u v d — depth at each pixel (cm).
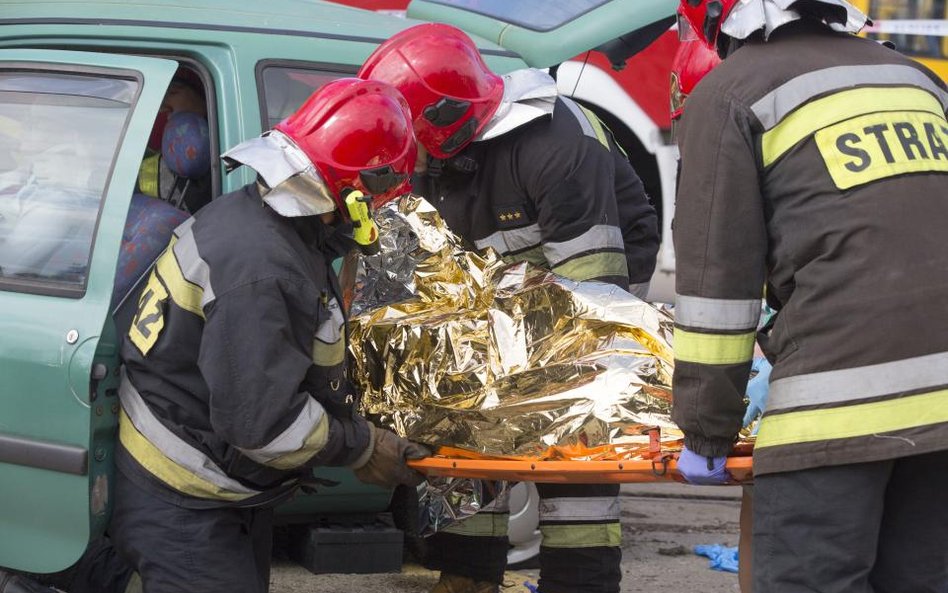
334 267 375
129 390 307
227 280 286
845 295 265
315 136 297
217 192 369
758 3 285
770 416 273
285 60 394
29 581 324
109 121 329
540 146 370
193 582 299
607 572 362
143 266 357
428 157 377
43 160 336
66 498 305
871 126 273
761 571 275
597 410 308
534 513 491
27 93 344
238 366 283
